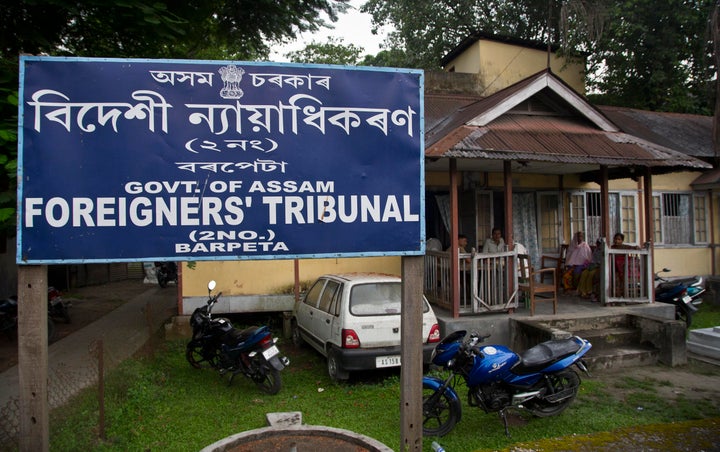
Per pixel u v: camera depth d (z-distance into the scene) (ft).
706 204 40.73
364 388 20.38
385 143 11.71
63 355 24.06
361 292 21.25
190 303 28.76
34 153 10.28
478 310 25.05
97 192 10.48
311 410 18.02
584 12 42.27
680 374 22.47
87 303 39.65
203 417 17.31
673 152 27.32
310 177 11.37
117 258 10.50
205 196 10.93
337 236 11.46
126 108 10.68
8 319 27.17
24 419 9.84
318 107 11.44
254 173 11.14
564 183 35.35
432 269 28.22
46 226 10.26
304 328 25.25
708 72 36.37
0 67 14.42
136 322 31.68
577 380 17.47
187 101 10.93
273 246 11.18
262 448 9.78
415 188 11.83
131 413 16.99
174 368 23.17
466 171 33.06
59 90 10.43
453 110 36.22
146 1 17.17
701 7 41.52
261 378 19.92
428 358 20.88
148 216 10.69
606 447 13.79
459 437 15.97
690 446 13.94
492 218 33.60
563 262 34.04
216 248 10.94
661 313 27.78
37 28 17.52
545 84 26.94
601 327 25.85
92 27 18.62
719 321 32.78
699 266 40.16
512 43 48.29
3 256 37.04
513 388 16.43
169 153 10.81
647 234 29.04
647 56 47.09
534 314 25.91
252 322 30.73
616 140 27.55
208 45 24.62
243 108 11.14
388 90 11.76
